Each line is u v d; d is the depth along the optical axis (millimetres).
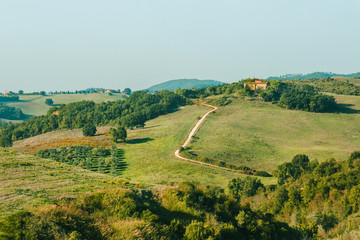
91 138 116875
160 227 19953
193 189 28797
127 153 90938
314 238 27625
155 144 99562
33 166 41094
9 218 16312
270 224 26625
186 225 22359
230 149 88188
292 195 37906
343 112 129500
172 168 70750
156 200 26266
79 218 18609
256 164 77000
